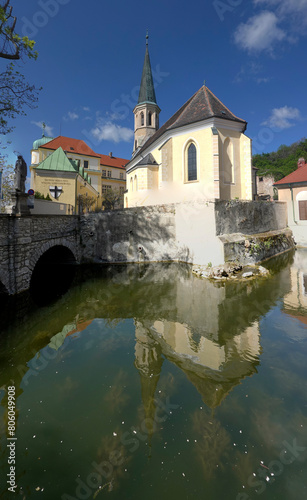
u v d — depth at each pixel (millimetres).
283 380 4430
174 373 4844
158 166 21953
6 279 9531
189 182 19141
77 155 41969
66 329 7203
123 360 5488
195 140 18734
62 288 11367
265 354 5293
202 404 3943
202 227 13570
